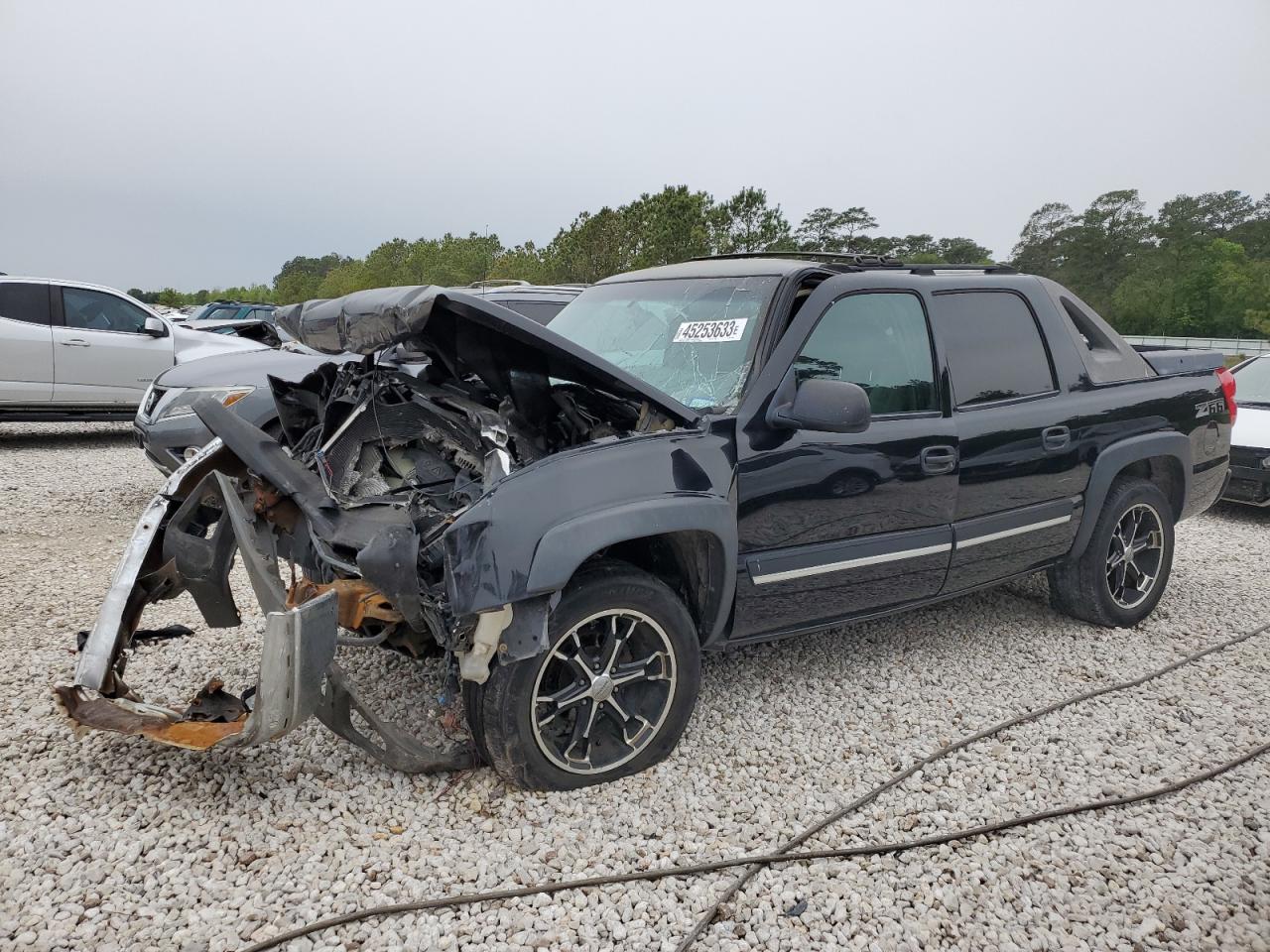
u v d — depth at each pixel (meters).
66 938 2.26
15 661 3.88
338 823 2.79
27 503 7.10
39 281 9.74
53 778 2.98
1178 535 7.20
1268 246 88.88
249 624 4.39
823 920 2.47
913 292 3.84
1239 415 7.93
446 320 2.96
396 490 3.26
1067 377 4.33
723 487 3.12
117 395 10.13
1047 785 3.20
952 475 3.79
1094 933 2.47
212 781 2.99
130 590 3.31
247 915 2.38
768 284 3.60
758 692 3.88
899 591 3.77
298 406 3.67
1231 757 3.45
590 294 4.45
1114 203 90.00
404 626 3.10
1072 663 4.30
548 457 2.82
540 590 2.68
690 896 2.54
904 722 3.65
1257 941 2.45
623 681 3.05
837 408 3.05
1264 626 4.89
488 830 2.80
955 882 2.66
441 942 2.32
